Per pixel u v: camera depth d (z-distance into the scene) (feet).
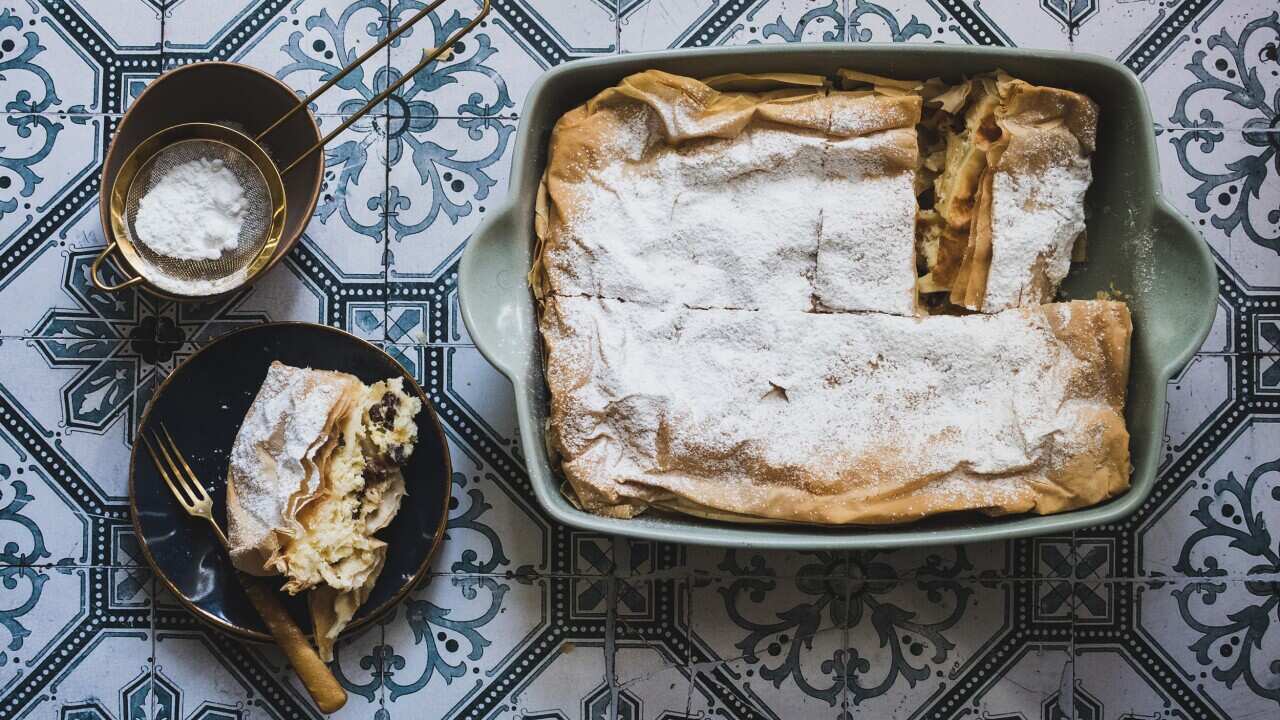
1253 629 3.18
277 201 3.08
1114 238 3.00
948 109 2.99
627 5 3.22
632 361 2.92
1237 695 3.17
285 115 3.12
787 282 2.95
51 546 3.19
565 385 2.92
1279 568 3.18
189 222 3.07
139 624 3.18
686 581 3.18
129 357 3.20
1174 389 3.20
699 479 2.91
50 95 3.22
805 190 2.96
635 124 2.97
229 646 3.19
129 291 3.20
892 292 2.94
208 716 3.17
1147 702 3.17
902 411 2.91
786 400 2.92
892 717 3.16
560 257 2.94
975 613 3.18
